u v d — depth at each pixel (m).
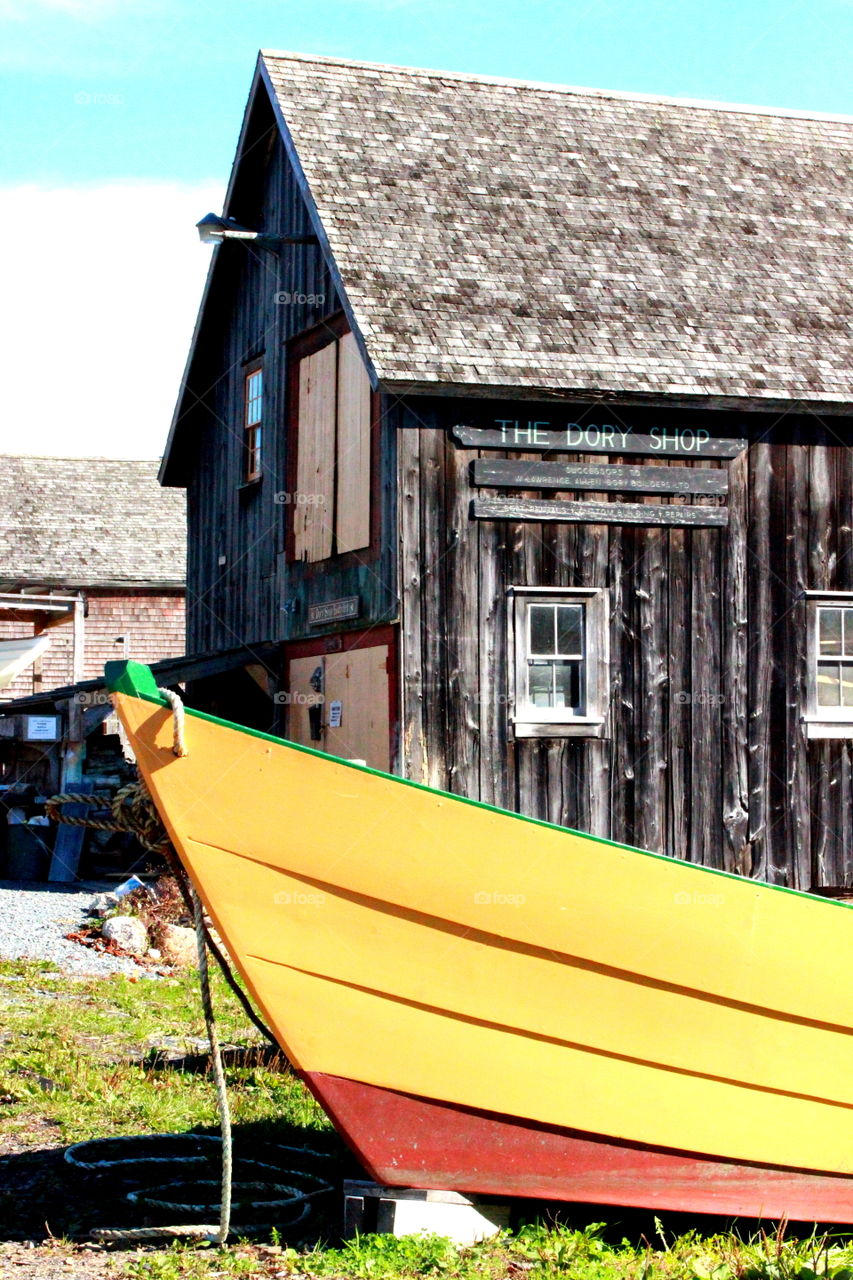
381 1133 6.05
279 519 16.05
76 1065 8.76
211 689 17.22
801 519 13.80
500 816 6.08
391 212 14.00
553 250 14.18
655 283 14.14
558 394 12.65
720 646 13.49
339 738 14.14
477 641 12.85
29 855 18.84
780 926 6.38
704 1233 6.51
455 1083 6.07
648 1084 6.26
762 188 16.08
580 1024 6.17
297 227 15.50
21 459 33.81
